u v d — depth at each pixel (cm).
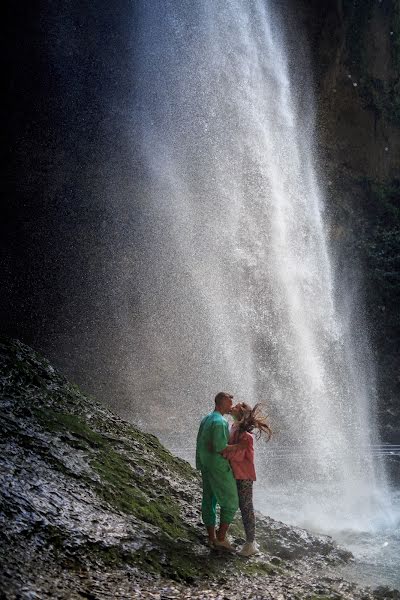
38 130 2248
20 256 2198
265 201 2461
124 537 502
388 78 2823
